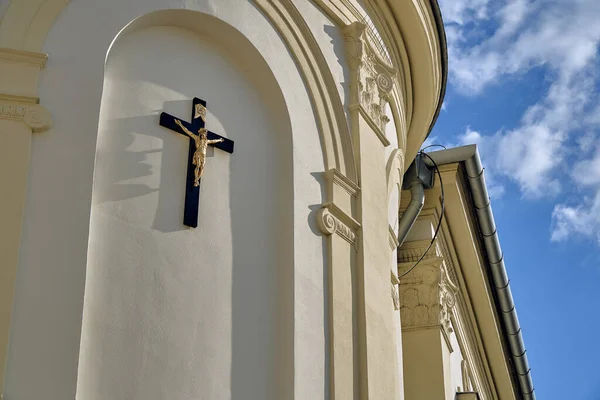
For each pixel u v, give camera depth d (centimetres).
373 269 833
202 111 757
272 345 736
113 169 696
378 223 862
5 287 609
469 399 1248
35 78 673
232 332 716
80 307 626
